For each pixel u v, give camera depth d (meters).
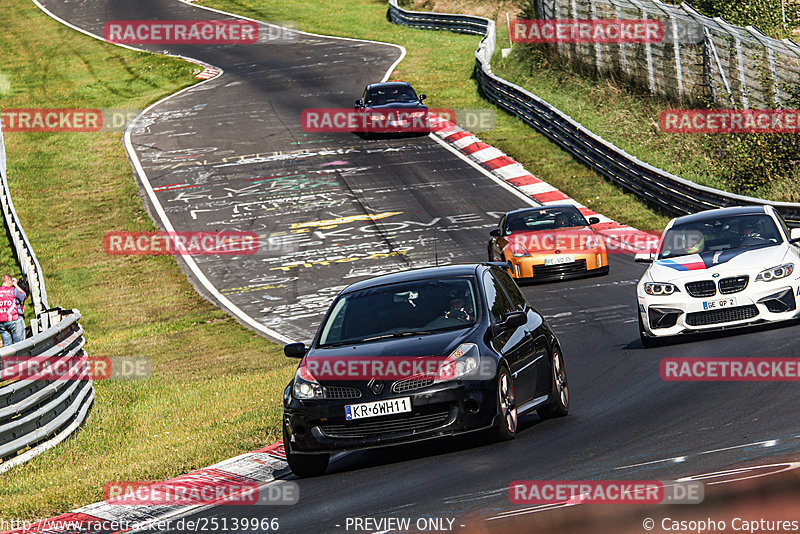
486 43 164.12
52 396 42.06
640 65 124.69
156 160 136.25
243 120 153.25
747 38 100.44
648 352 45.41
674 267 47.03
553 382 33.59
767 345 41.12
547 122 124.81
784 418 27.25
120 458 36.97
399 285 33.50
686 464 23.25
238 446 36.22
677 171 100.62
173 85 186.12
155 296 87.19
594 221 79.00
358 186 114.56
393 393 28.69
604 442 27.86
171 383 55.56
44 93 189.50
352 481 28.38
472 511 21.70
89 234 110.06
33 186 131.00
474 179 113.00
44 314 53.09
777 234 48.03
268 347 66.31
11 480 36.00
